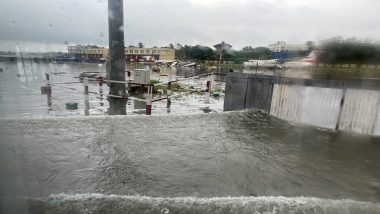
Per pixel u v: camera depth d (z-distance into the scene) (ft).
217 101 32.63
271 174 11.83
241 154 13.99
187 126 18.54
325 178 11.59
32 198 7.98
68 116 19.97
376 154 14.23
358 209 9.24
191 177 11.31
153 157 13.28
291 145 15.33
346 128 17.78
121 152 13.75
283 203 9.44
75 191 9.76
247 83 22.66
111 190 10.03
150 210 8.77
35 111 22.30
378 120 16.70
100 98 31.42
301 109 19.52
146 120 19.69
